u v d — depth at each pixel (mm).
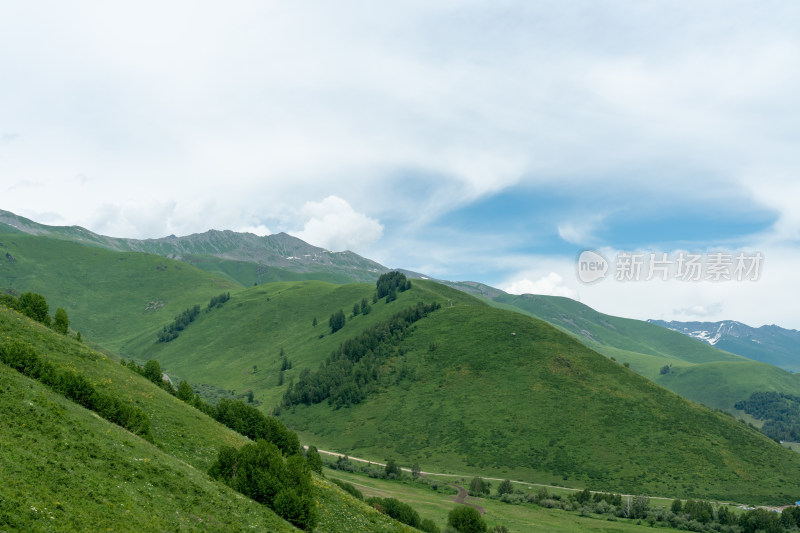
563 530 104625
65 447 28359
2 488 21062
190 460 43938
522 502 130875
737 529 111938
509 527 102062
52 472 24797
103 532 22047
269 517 35281
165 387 73250
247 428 71000
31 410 30578
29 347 39281
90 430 32938
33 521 20047
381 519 53844
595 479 160625
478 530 77688
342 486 77312
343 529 44531
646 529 110312
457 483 154875
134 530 23703
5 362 37281
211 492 34156
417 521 74500
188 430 51562
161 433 47125
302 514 37562
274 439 71812
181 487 32094
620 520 117812
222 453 40125
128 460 31516
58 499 22703
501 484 142875
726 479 157500
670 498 146125
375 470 152875
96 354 59906
